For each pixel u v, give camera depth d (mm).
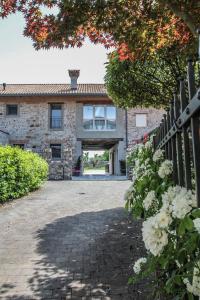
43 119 21469
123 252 4500
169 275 2076
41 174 12914
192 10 4355
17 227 6184
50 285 3500
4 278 3734
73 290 3357
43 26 4934
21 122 21422
